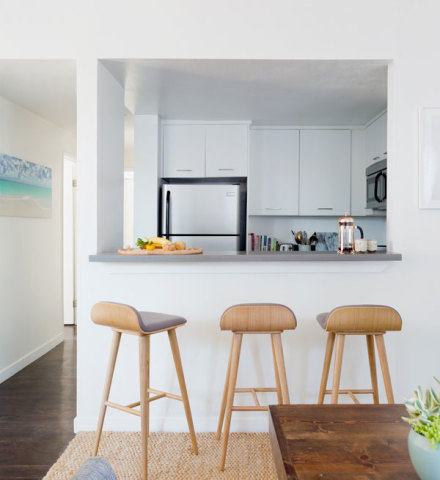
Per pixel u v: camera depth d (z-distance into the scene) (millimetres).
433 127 2439
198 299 2469
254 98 3350
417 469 829
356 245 2539
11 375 3406
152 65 2578
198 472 2045
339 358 1983
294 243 4617
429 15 2457
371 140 4078
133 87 3039
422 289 2469
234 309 1936
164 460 2150
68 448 2252
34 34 2438
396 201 2469
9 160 3328
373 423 1147
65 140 4496
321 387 2127
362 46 2467
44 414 2689
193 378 2486
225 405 2373
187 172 4109
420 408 851
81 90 2451
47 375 3416
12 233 3434
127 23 2459
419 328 2477
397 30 2459
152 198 3906
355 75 2783
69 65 2537
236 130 4105
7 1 2436
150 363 2486
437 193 2445
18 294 3545
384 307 1865
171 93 3199
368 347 2174
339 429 1112
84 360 2477
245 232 4223
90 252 2459
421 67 2451
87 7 2457
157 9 2465
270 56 2480
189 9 2473
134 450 2246
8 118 3322
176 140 4098
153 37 2461
